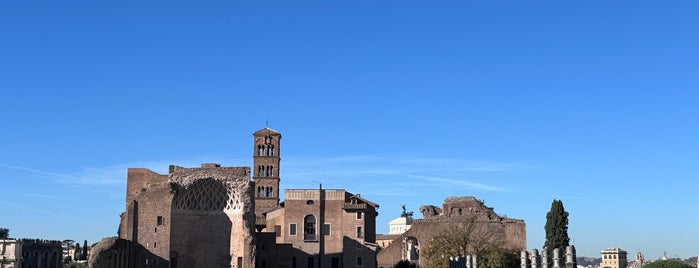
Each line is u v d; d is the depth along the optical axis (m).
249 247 119.81
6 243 157.62
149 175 123.44
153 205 117.94
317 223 131.75
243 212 121.31
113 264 101.81
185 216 121.31
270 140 155.88
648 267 161.12
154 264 115.56
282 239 133.62
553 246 119.56
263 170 154.75
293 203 132.75
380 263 135.50
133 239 116.12
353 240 131.25
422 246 134.62
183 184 119.25
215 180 121.31
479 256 115.25
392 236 198.75
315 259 130.50
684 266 158.12
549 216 122.31
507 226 132.00
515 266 118.75
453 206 138.38
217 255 121.19
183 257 119.88
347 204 132.50
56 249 187.25
